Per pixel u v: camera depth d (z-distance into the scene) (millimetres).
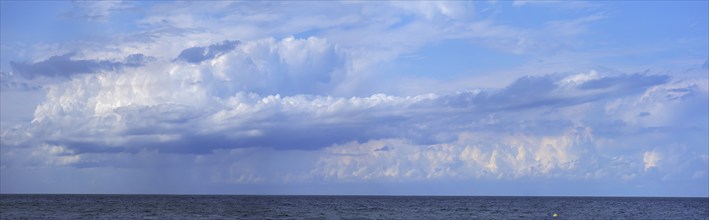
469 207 193375
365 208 178375
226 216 124750
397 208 179625
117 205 183250
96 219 110312
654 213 153875
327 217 125312
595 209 179875
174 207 171500
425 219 121625
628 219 126375
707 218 132000
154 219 112250
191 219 113500
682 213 154625
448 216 133875
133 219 111562
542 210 170500
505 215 140125
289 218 119750
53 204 184875
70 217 115188
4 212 130875
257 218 118312
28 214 123562
